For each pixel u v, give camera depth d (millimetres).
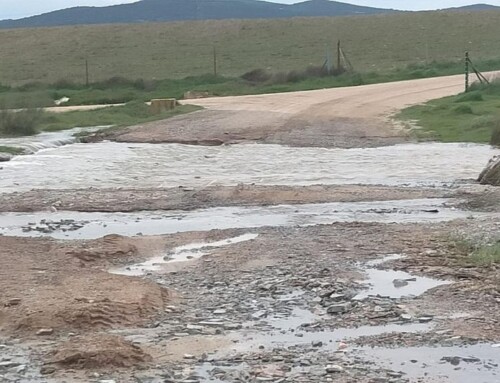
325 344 8430
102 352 7992
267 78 54719
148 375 7672
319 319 9227
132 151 25562
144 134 29094
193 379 7531
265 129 30078
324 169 21922
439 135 27766
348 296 10047
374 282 10688
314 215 15781
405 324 9016
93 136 29188
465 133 27766
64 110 38438
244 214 16031
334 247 12633
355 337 8617
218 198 17703
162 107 37281
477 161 22625
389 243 12859
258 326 9008
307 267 11375
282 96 42375
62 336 8742
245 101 40219
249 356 8094
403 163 22594
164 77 61906
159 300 9867
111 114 35719
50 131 30578
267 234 13844
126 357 7977
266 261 11797
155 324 9125
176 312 9547
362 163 22781
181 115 34656
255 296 10117
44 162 23266
